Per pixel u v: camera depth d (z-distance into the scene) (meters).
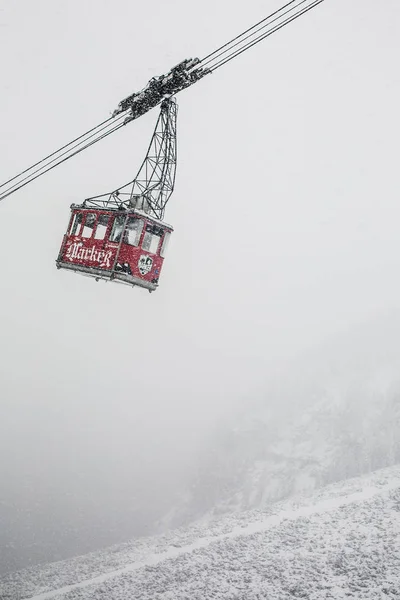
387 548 15.81
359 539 17.59
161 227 17.31
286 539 20.19
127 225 16.88
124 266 16.88
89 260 17.67
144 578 20.30
